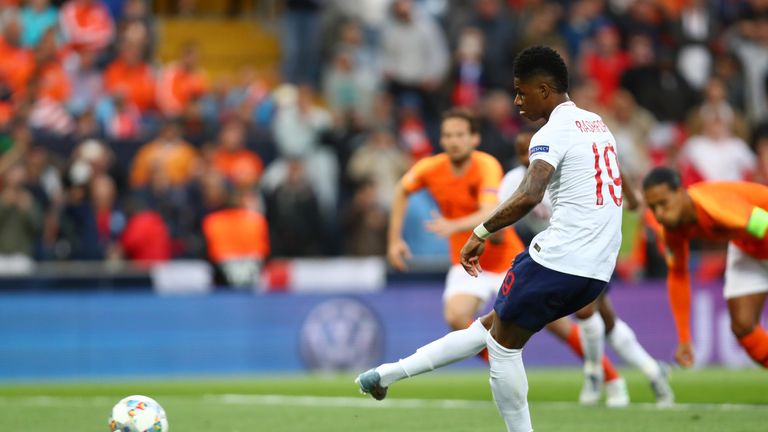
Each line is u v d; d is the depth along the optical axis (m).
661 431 26.56
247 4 77.75
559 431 26.95
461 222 31.17
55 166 51.59
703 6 72.19
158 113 61.50
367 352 51.56
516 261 21.83
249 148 58.31
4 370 47.31
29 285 47.94
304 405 34.22
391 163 57.97
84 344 48.38
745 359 53.00
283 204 54.16
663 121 65.88
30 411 33.47
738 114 65.81
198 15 76.12
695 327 52.56
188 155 55.84
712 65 70.25
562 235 21.30
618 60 67.69
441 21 68.56
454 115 32.72
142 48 62.88
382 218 54.62
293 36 75.75
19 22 59.22
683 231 28.84
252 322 50.31
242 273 50.38
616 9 70.75
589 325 31.83
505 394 21.91
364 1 71.00
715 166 61.44
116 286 49.00
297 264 51.12
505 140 58.75
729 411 30.50
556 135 21.28
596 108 61.50
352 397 36.91
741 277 29.78
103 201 50.59
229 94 65.50
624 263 53.03
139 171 54.88
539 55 21.78
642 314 52.91
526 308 21.41
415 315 52.16
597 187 21.44
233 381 44.97
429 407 33.19
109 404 35.56
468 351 23.16
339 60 65.31
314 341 50.94
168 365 49.25
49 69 58.69
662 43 70.12
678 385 39.41
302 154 58.94
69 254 50.00
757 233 28.03
